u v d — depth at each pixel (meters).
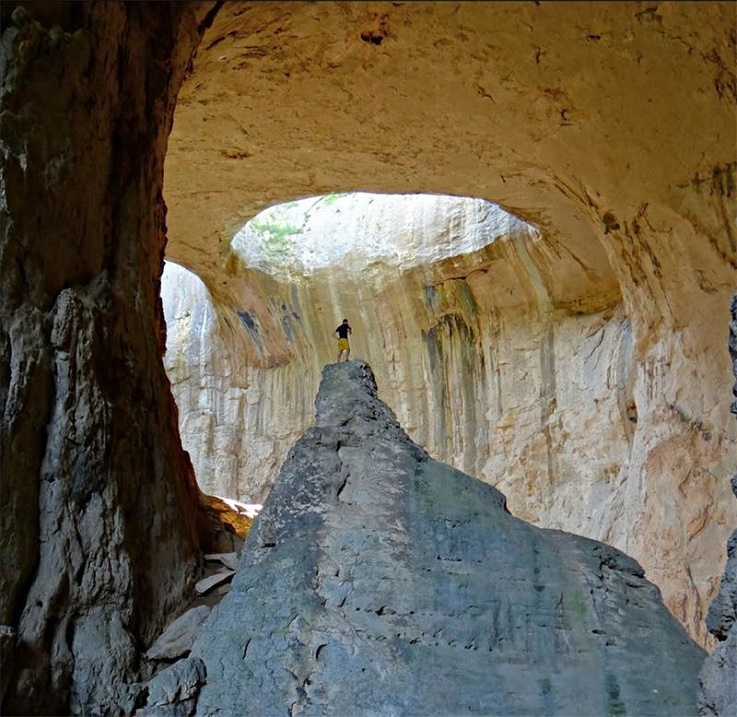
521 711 4.74
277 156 11.29
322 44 8.95
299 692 4.89
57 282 5.65
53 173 5.70
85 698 5.03
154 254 7.55
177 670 5.02
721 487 9.17
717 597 5.36
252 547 5.53
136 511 5.96
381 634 5.01
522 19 8.48
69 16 6.27
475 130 10.31
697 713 4.79
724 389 9.34
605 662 4.97
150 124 7.48
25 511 5.01
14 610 4.86
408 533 5.37
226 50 8.95
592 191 10.48
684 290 9.77
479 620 5.06
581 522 12.88
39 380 5.21
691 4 7.91
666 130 9.12
